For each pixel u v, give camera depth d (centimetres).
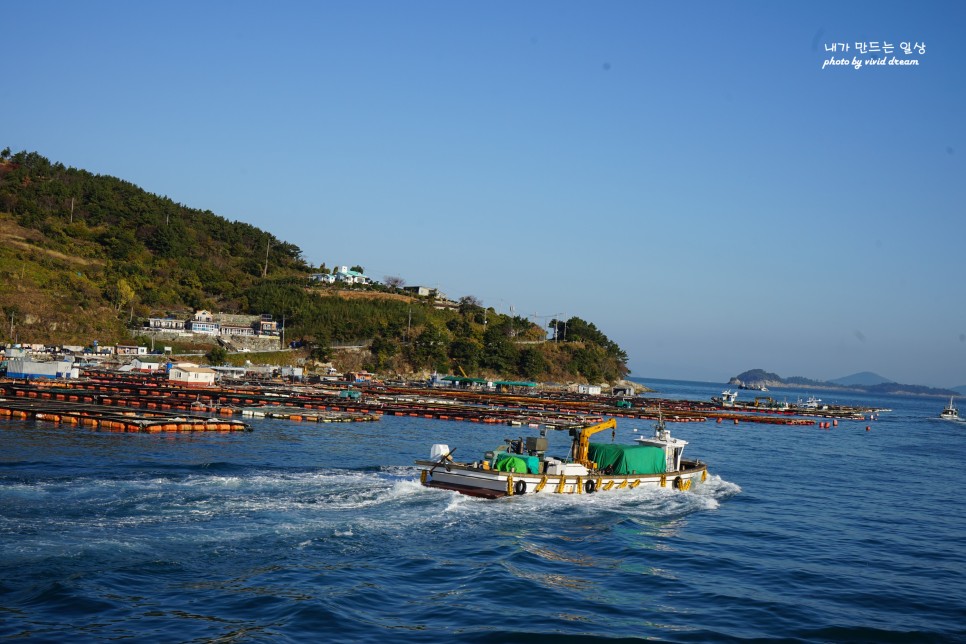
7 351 14950
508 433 8800
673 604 2631
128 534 2948
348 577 2672
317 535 3125
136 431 6588
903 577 3148
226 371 16800
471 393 17075
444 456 4162
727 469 6494
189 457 5166
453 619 2352
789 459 7675
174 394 10375
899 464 7731
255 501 3600
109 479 3928
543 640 2212
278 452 5791
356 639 2153
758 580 2989
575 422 10594
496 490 3950
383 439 7262
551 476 4112
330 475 4412
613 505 4141
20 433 5988
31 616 2164
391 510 3612
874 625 2498
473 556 3031
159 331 19688
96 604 2272
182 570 2623
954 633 2462
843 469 7000
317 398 11588
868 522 4334
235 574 2628
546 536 3422
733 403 19450
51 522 3045
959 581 3114
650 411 14075
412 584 2661
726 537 3700
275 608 2342
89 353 17200
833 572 3172
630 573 2975
